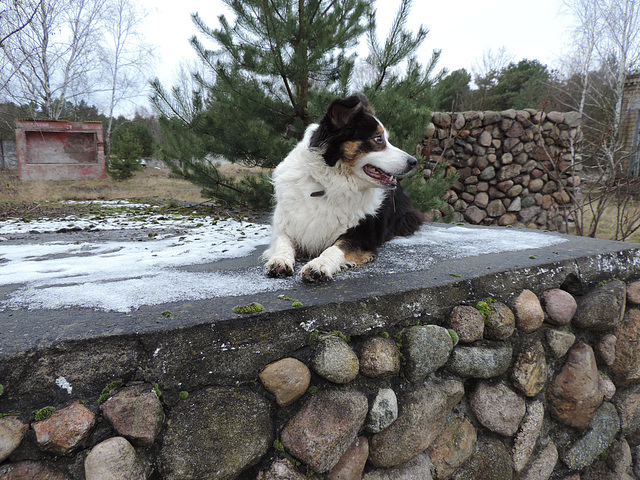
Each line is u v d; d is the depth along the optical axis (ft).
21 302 5.27
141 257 9.00
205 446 4.22
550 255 8.55
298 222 8.53
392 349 5.63
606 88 51.93
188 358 4.32
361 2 17.83
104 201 27.84
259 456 4.57
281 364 4.77
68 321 4.45
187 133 20.15
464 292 6.64
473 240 10.88
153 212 20.44
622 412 8.52
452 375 6.36
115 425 3.83
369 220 8.57
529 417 7.06
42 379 3.80
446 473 6.06
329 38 16.48
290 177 8.71
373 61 17.20
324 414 4.87
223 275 7.00
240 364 4.60
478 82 79.25
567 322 7.71
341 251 7.63
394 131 17.07
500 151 24.03
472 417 6.61
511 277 7.27
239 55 17.46
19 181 43.93
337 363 5.01
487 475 6.44
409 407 5.74
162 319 4.51
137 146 55.16
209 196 22.36
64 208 22.67
